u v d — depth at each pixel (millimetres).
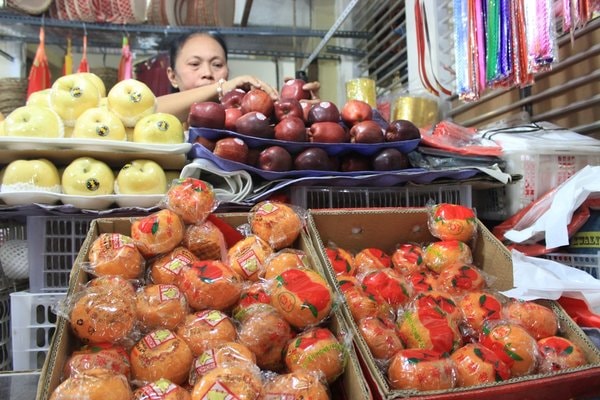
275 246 1068
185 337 814
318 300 835
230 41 3711
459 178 1394
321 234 1191
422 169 1392
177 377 752
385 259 1164
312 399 687
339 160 1413
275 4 4004
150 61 3107
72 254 1173
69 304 801
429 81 2414
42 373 685
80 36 3299
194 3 3168
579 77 1757
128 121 1358
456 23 1827
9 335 1270
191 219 1030
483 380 772
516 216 1444
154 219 978
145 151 1263
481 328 928
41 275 1159
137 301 846
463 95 1799
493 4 1623
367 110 1500
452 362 782
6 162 1276
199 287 871
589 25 1677
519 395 727
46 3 2891
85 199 1192
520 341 835
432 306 913
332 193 1381
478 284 1057
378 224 1222
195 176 1306
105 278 868
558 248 1312
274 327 830
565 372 761
